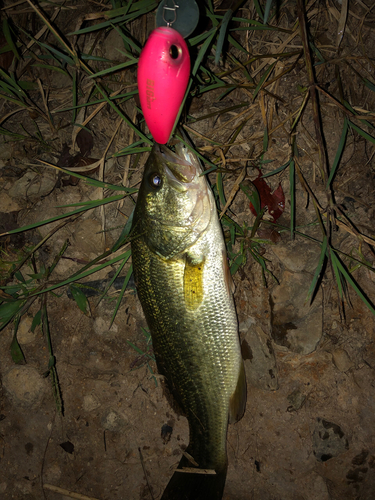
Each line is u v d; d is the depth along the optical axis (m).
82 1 0.42
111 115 0.41
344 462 0.37
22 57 0.42
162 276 0.33
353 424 0.37
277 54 0.35
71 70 0.41
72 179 0.41
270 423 0.38
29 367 0.41
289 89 0.37
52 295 0.41
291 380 0.38
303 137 0.37
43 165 0.41
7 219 0.42
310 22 0.38
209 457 0.34
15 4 0.41
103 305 0.40
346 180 0.38
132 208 0.40
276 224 0.37
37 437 0.41
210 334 0.33
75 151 0.41
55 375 0.38
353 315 0.38
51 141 0.42
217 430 0.34
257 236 0.38
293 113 0.36
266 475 0.38
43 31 0.41
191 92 0.36
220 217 0.35
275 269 0.38
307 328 0.37
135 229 0.34
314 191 0.38
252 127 0.38
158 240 0.33
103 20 0.41
